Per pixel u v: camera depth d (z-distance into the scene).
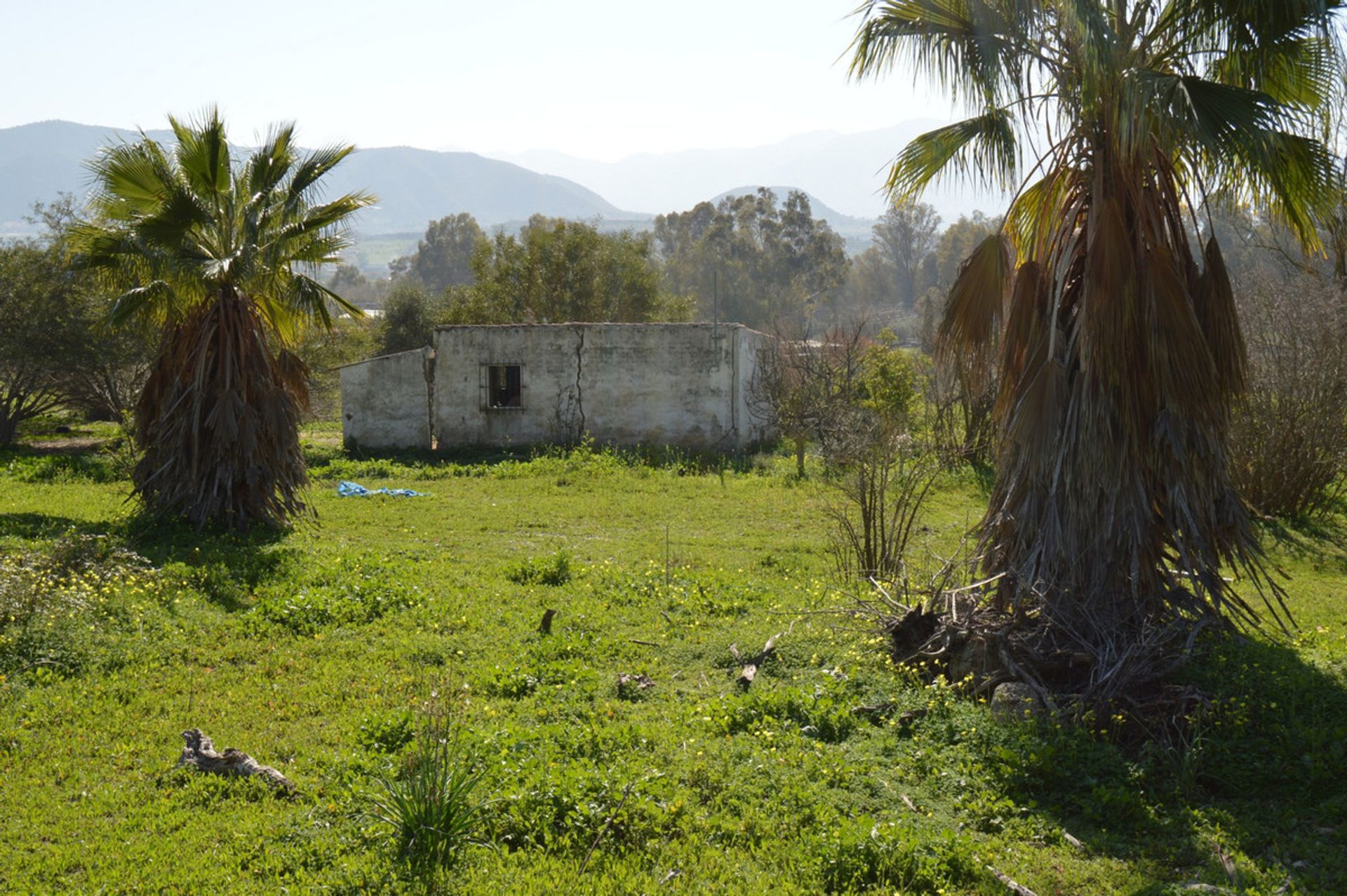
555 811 5.52
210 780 6.02
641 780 5.86
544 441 26.77
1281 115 6.96
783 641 9.13
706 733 7.00
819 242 81.06
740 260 77.69
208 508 14.06
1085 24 7.21
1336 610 11.41
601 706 7.55
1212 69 7.92
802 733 7.04
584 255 44.03
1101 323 7.68
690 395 26.64
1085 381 7.79
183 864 5.04
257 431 14.30
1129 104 7.14
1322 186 7.56
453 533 15.61
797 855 5.25
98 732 6.81
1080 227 8.19
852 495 12.99
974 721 6.93
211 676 8.12
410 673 8.30
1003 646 7.64
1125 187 7.80
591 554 14.12
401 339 45.25
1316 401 16.88
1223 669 7.50
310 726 7.11
